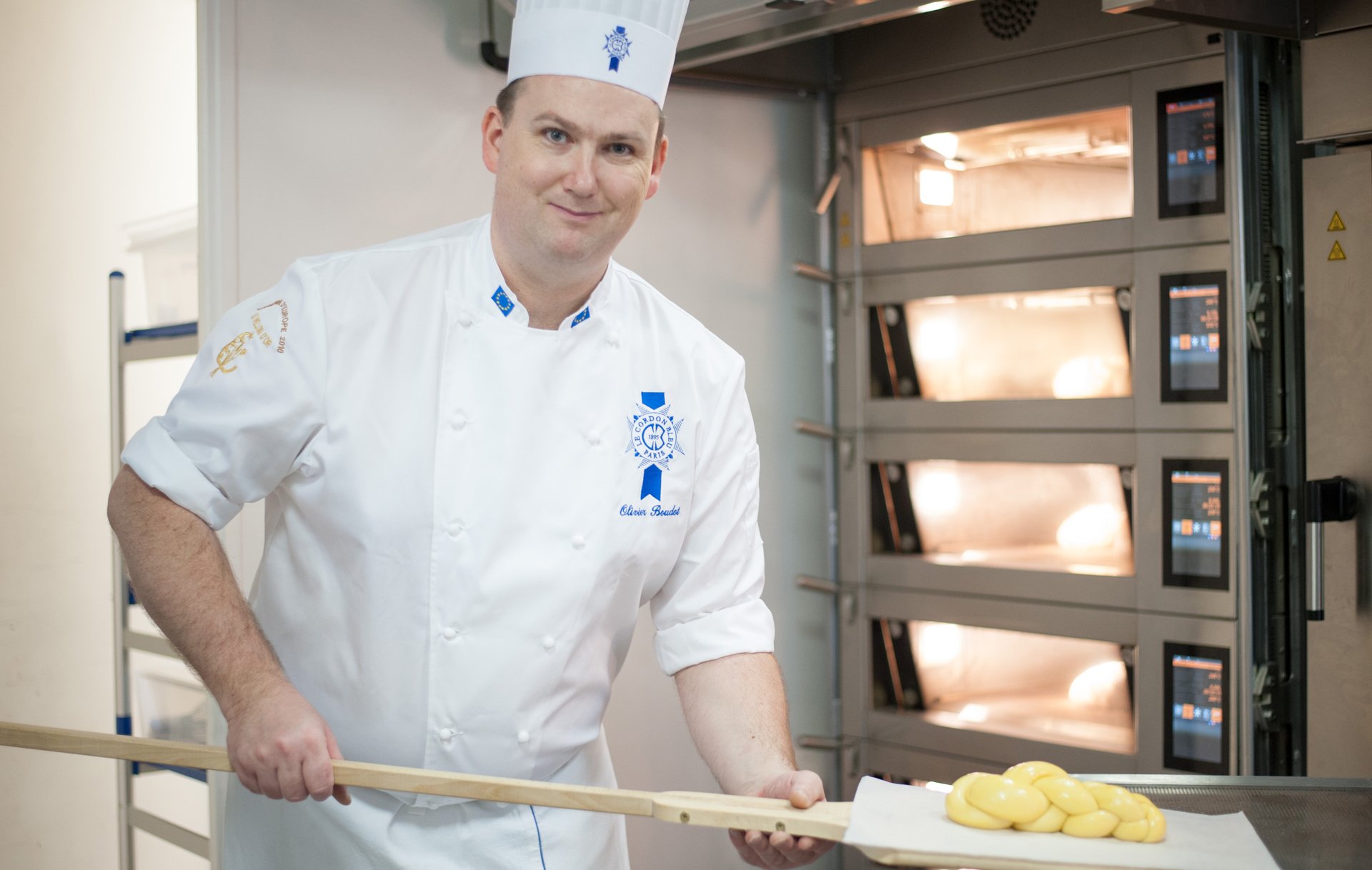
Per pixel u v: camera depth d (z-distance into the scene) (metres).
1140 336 2.24
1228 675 2.15
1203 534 2.18
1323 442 1.98
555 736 1.35
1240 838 1.04
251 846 1.40
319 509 1.29
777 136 2.66
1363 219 1.92
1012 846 1.00
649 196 1.31
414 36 2.16
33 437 2.60
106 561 2.70
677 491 1.39
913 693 2.67
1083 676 2.42
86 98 2.66
